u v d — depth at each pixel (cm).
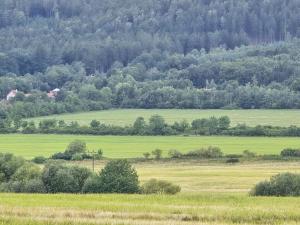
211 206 14662
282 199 16500
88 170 19462
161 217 13062
